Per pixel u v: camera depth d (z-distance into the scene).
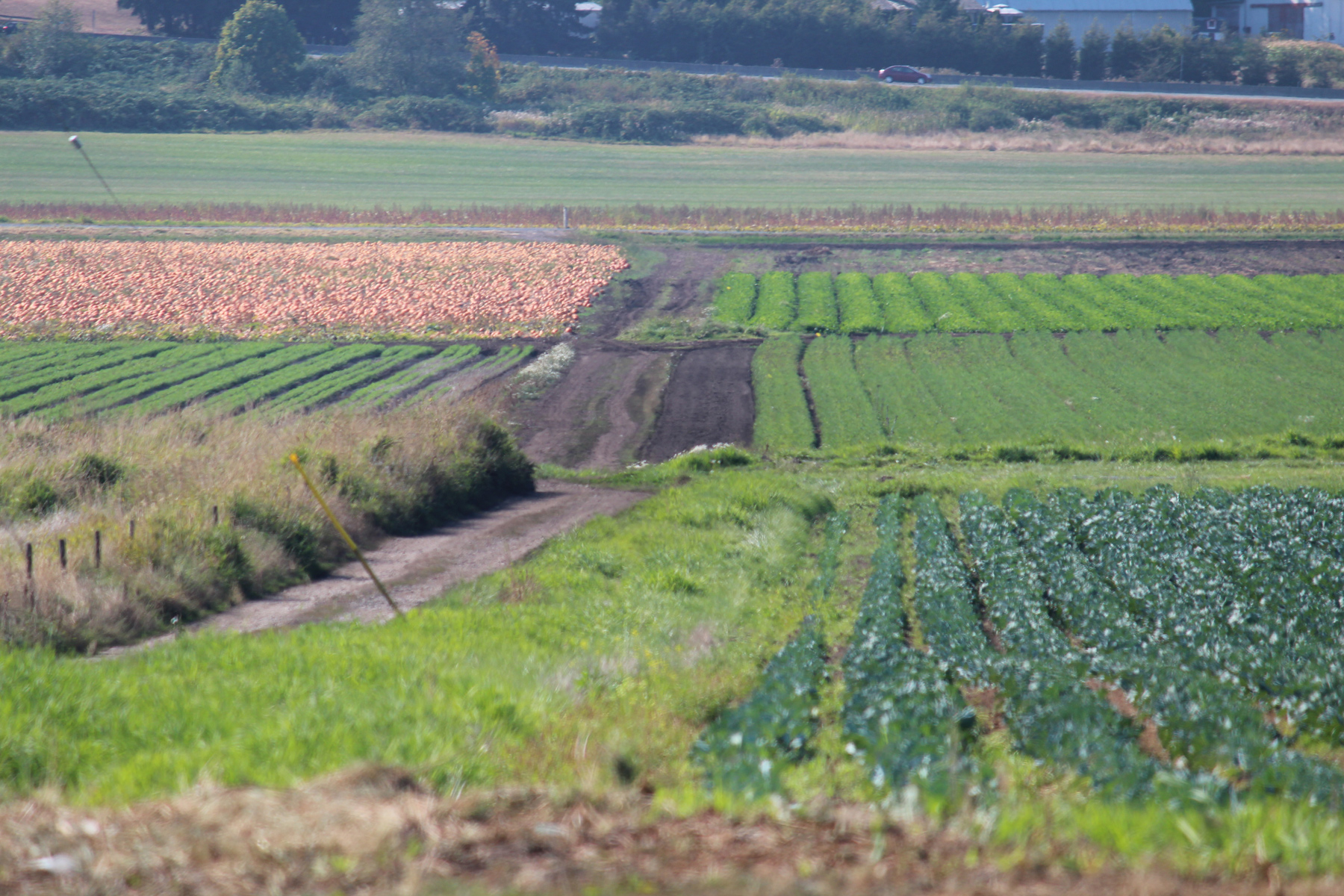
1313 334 100.38
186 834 12.14
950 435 76.69
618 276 126.69
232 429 53.97
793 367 93.81
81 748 17.12
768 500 55.41
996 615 35.66
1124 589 38.34
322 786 13.88
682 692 23.59
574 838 12.10
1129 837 12.02
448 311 111.31
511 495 59.06
